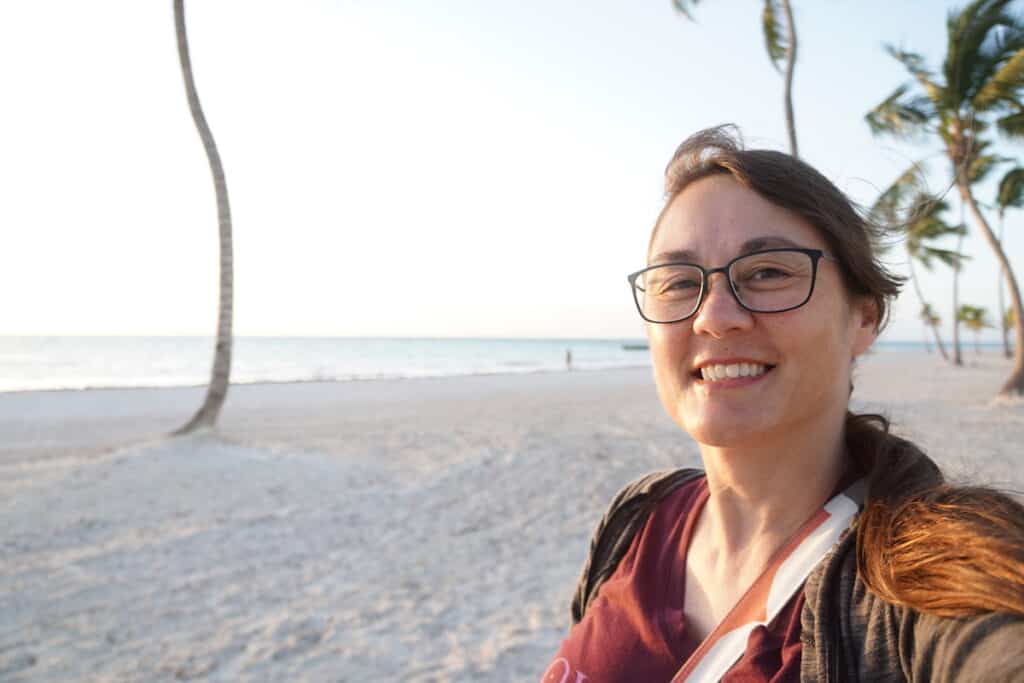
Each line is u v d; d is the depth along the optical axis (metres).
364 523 6.35
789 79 13.16
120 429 13.59
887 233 1.03
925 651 0.65
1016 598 0.58
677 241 0.99
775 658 0.81
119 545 5.72
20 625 4.21
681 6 13.89
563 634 4.00
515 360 65.00
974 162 17.81
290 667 3.65
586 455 9.08
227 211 11.04
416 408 17.31
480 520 6.41
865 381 23.95
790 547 0.88
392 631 4.07
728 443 0.91
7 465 8.98
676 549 1.09
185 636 4.04
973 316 48.53
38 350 69.00
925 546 0.67
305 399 20.45
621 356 81.00
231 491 7.48
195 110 10.84
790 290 0.89
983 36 14.59
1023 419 11.55
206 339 126.25
